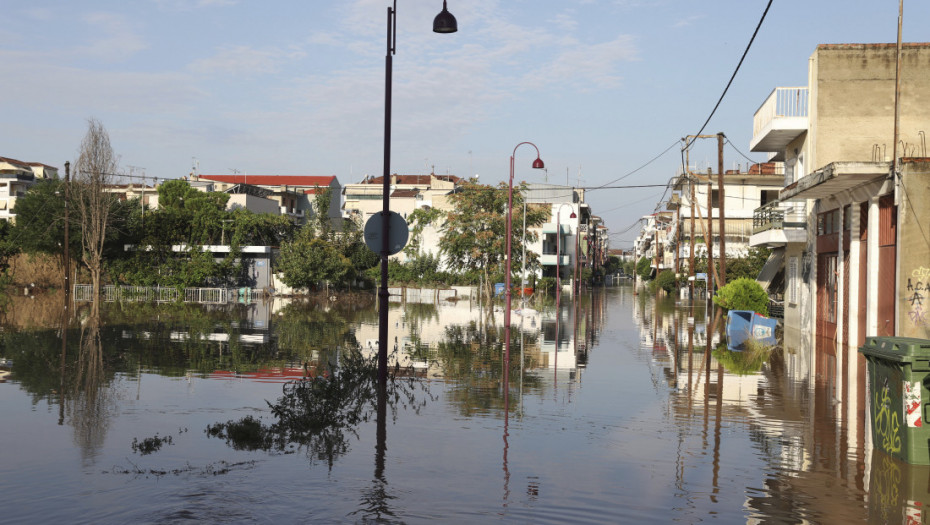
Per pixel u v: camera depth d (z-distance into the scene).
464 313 40.75
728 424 10.64
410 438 9.32
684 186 62.22
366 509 6.40
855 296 22.45
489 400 12.30
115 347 20.38
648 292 83.69
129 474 7.52
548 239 82.62
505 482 7.38
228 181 102.75
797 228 29.05
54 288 63.28
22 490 6.93
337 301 55.69
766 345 23.17
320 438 9.30
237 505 6.48
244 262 63.94
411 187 97.56
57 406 11.47
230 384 14.02
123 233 58.72
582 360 18.62
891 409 8.80
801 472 8.00
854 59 25.33
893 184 19.22
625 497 6.96
